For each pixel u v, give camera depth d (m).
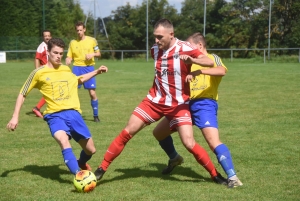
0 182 4.86
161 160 5.86
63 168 5.49
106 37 42.31
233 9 40.50
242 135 7.34
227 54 37.38
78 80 5.03
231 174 4.61
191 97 4.88
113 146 4.76
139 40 42.81
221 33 40.69
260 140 6.94
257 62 33.12
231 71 23.36
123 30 42.25
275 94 13.09
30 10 40.22
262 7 39.06
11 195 4.40
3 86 16.00
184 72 4.61
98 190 4.55
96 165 5.65
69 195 4.39
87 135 4.84
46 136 7.43
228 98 12.25
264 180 4.84
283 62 32.97
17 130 7.95
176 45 4.60
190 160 5.84
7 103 11.68
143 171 5.33
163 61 4.63
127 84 16.84
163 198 4.28
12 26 39.41
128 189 4.59
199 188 4.60
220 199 4.23
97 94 13.67
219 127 8.05
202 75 4.86
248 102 11.41
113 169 5.42
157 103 4.70
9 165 5.61
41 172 5.29
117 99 12.43
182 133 4.65
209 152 6.32
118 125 8.47
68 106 4.80
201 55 4.52
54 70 4.88
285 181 4.80
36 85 4.84
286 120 8.70
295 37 36.66
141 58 37.84
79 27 9.55
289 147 6.45
